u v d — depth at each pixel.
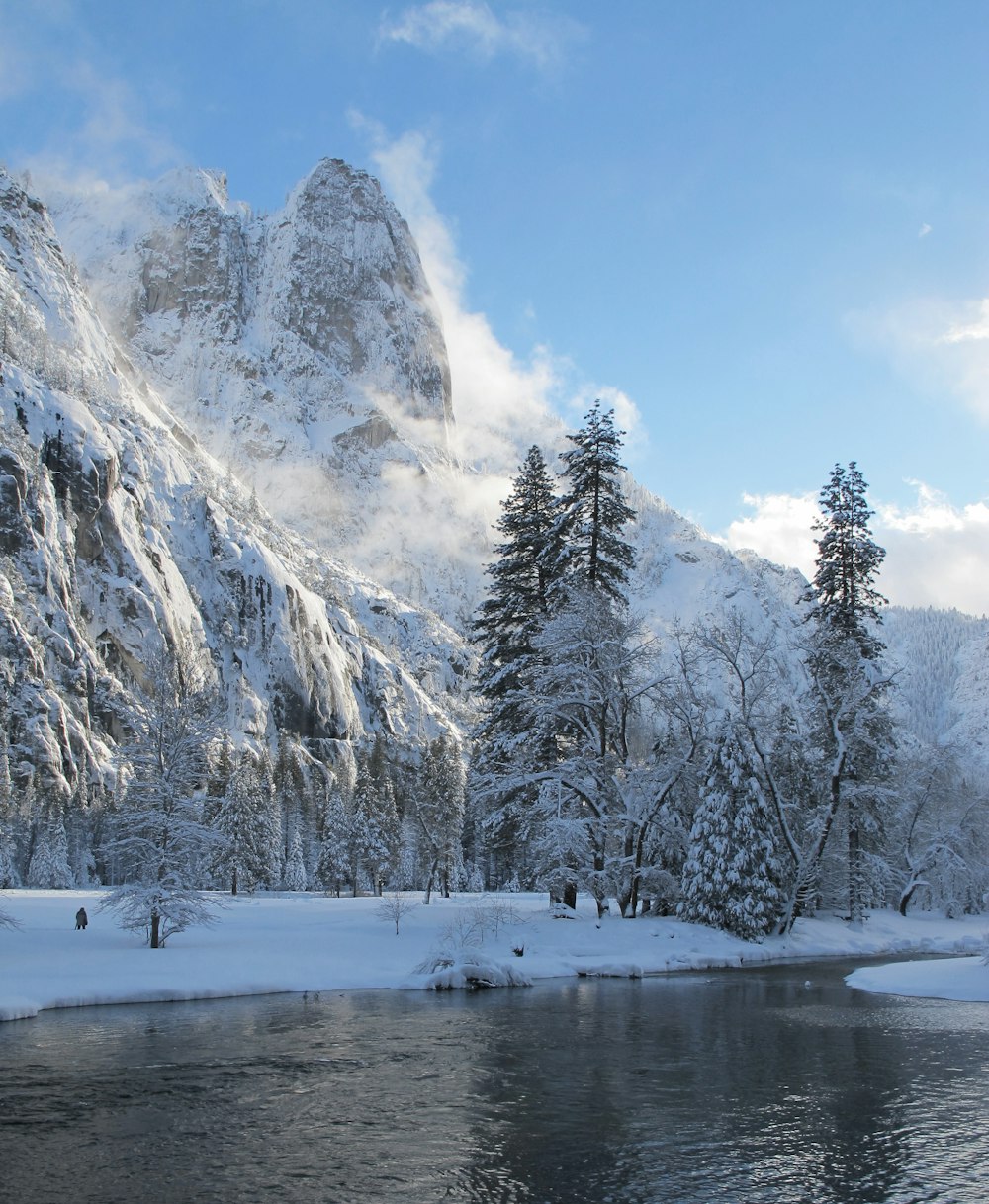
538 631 45.91
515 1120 17.58
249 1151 15.78
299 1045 23.69
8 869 116.00
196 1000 30.52
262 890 119.06
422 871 116.31
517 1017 27.88
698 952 41.16
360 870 106.50
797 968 41.16
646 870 43.97
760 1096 19.45
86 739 175.00
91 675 189.38
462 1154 15.73
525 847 44.53
